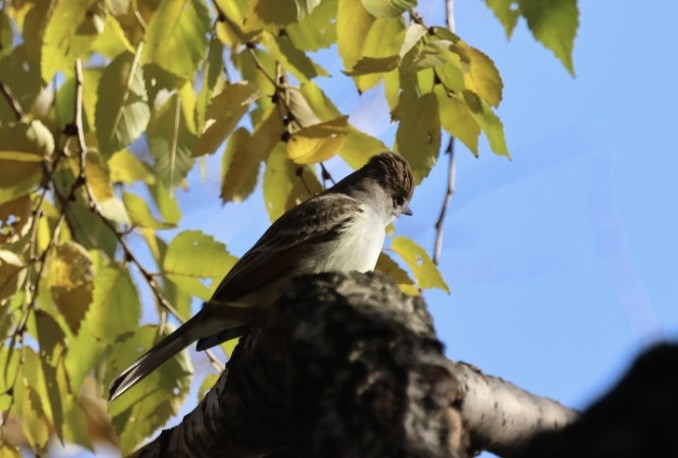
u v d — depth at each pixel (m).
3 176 8.61
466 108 8.30
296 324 5.48
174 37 8.30
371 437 4.97
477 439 5.48
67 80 10.14
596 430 3.46
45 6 8.15
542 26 8.19
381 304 5.59
